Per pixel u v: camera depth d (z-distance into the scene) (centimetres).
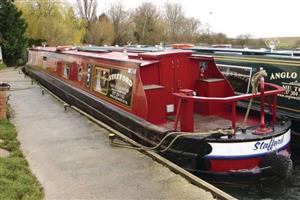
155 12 5138
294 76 863
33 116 1052
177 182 571
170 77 817
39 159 699
